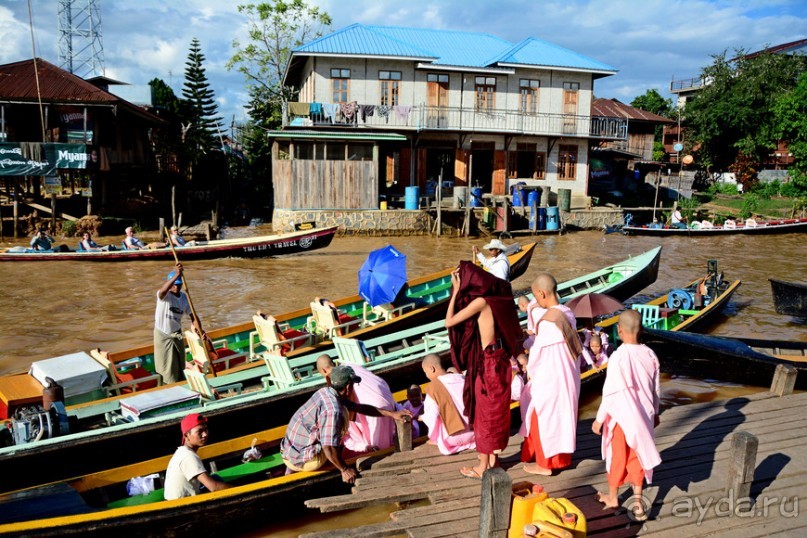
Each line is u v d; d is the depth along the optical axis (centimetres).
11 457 594
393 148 3291
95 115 2827
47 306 1484
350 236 2903
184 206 3722
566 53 3538
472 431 600
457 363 527
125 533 507
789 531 476
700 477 556
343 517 606
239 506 554
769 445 621
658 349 1010
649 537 467
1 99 2658
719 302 1374
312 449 584
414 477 558
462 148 3359
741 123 4616
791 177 4500
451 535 469
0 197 3250
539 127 3409
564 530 407
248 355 998
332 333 1040
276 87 4188
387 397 639
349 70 3147
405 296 1223
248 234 2981
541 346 515
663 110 6209
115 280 1792
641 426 475
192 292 1633
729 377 980
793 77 4716
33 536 470
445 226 3008
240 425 733
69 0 3966
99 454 644
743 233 3116
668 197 4244
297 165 2862
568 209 3362
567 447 512
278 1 3928
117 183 3338
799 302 1404
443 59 3334
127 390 842
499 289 504
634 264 1518
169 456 643
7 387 751
